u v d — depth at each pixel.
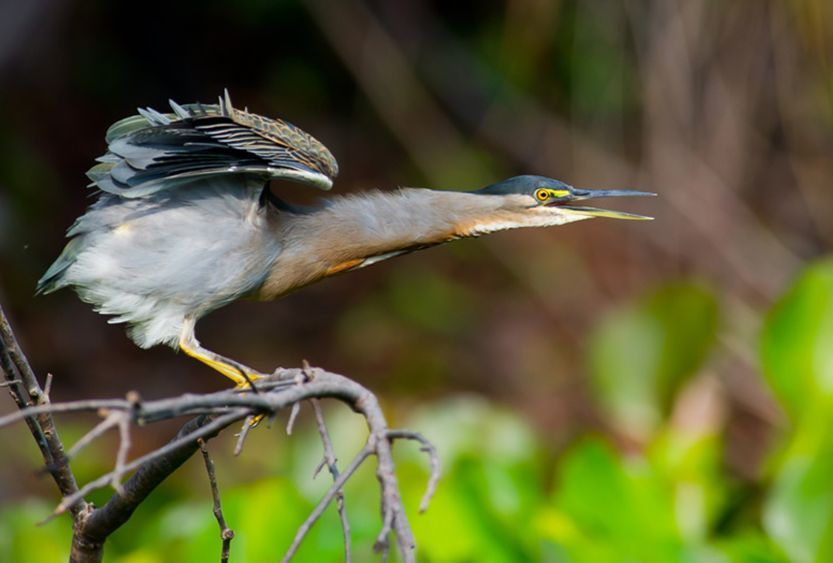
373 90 18.22
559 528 6.60
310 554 6.08
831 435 7.33
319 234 6.77
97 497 8.13
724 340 14.25
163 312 6.12
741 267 15.05
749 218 15.16
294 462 8.08
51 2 15.78
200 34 19.16
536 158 17.44
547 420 14.81
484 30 18.75
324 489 7.72
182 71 18.95
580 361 15.54
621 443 9.43
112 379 14.67
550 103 17.36
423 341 16.11
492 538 6.52
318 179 5.99
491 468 7.09
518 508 6.93
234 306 16.30
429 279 16.86
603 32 15.53
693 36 14.41
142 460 3.72
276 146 6.14
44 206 16.52
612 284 15.91
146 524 7.31
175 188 6.09
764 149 15.16
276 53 19.41
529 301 16.53
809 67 14.12
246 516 6.18
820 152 14.88
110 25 18.61
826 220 15.07
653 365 8.73
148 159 5.63
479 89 18.25
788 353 7.84
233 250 6.16
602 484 7.11
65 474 4.80
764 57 14.41
